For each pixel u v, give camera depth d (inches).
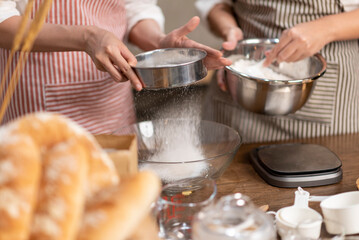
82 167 24.4
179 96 60.7
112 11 66.6
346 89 70.2
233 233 26.7
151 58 54.6
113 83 67.7
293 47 62.3
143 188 25.7
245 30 77.3
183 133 54.7
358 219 37.4
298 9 68.6
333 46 68.9
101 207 24.6
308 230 34.3
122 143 36.8
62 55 61.8
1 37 55.3
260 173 51.4
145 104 61.9
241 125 75.9
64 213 22.8
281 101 59.2
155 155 51.9
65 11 59.9
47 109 64.1
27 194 22.5
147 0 74.6
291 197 46.9
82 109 65.7
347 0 67.0
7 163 23.0
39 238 22.3
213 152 52.4
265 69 65.3
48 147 25.4
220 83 74.0
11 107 64.8
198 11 83.1
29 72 61.9
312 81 57.9
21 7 59.3
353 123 72.6
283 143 61.7
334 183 49.5
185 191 37.7
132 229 25.5
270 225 28.4
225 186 49.8
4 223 21.7
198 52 52.9
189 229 34.3
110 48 49.5
